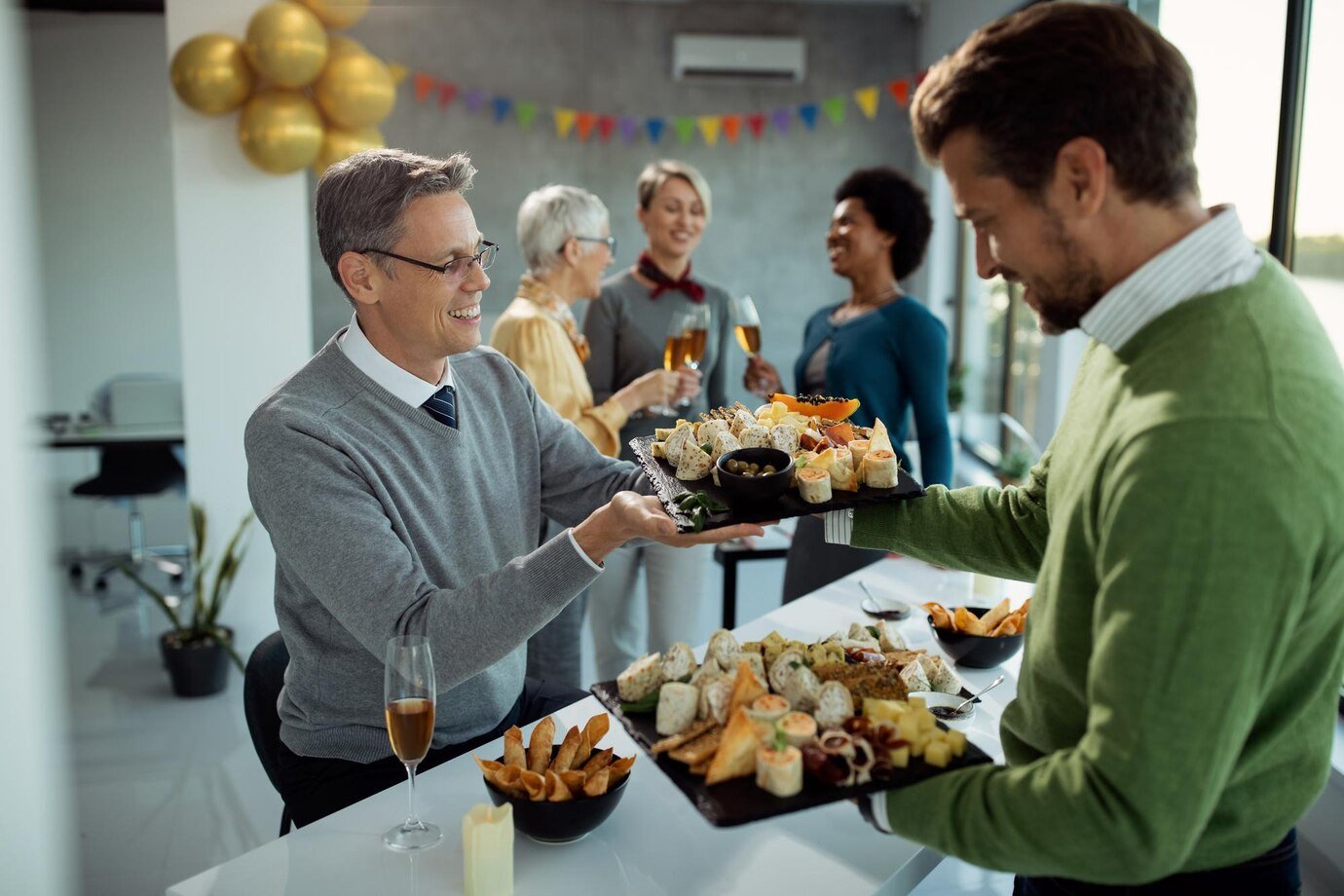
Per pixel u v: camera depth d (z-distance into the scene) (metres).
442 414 1.69
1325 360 0.96
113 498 4.86
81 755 3.25
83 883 2.54
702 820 1.43
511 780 1.36
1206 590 0.86
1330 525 0.89
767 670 1.37
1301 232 2.60
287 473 1.51
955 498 1.51
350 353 1.65
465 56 5.86
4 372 0.46
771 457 1.52
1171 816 0.88
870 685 1.26
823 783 1.11
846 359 2.81
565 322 2.95
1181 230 0.99
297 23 3.52
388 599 1.46
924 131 1.05
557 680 3.06
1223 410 0.89
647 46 5.99
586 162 6.05
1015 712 1.20
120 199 6.28
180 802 2.96
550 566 1.41
